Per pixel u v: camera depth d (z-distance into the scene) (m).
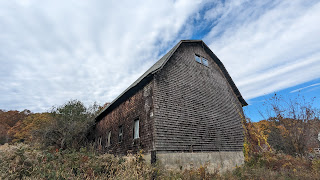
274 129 13.53
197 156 8.58
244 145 12.05
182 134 8.67
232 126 12.20
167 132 8.12
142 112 9.12
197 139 9.20
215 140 10.18
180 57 11.23
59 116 15.14
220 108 12.16
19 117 33.88
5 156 5.31
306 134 11.35
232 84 15.59
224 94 13.59
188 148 8.52
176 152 7.93
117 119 12.34
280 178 7.35
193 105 10.19
